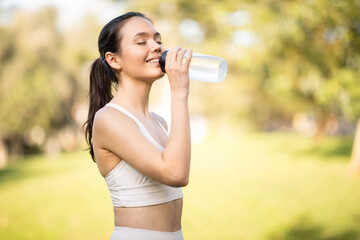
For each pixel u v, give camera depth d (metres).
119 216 1.63
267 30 9.30
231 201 8.25
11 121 21.14
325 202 7.68
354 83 9.48
